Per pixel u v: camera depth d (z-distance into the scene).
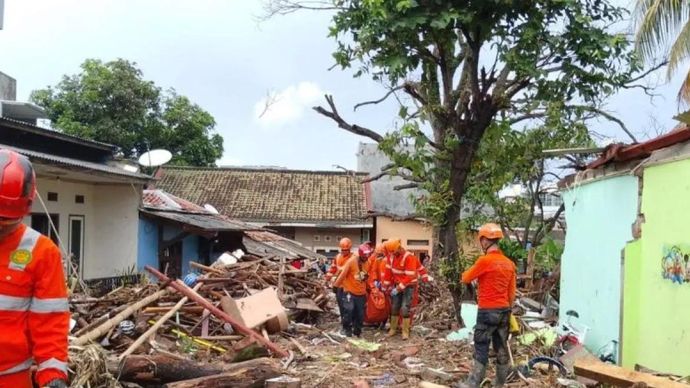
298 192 30.06
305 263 19.39
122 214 17.03
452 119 12.03
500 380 7.62
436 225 12.61
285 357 9.34
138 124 27.52
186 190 29.59
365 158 32.19
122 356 6.89
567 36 10.02
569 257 11.18
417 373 8.57
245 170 31.58
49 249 3.21
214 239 20.64
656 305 7.77
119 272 16.83
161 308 10.14
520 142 12.69
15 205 3.02
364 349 10.26
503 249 15.49
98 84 26.53
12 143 12.25
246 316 10.62
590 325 9.79
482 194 15.11
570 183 11.07
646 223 8.03
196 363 7.02
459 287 12.27
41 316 3.16
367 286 12.70
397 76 10.44
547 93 10.71
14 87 17.83
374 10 9.52
